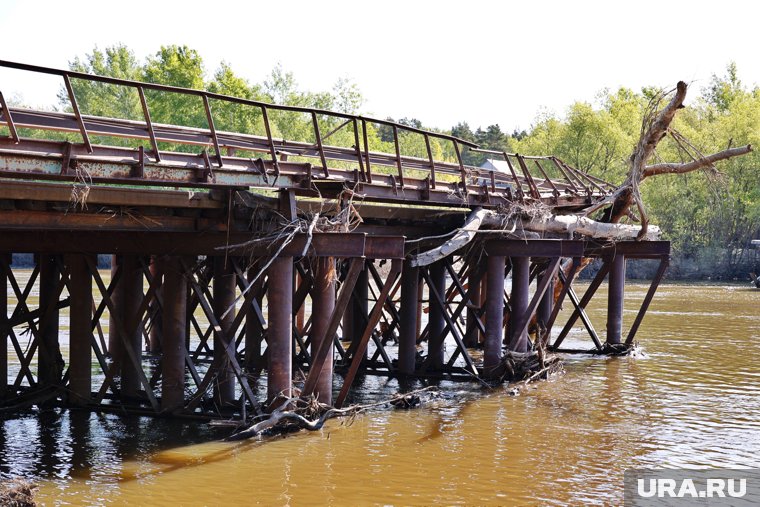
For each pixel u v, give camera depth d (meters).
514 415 15.92
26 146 10.28
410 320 19.53
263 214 13.49
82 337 14.73
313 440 13.55
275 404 13.73
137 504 10.38
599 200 22.92
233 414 14.46
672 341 27.42
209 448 12.88
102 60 62.00
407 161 17.55
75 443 12.91
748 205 69.25
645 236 23.83
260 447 13.01
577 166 67.38
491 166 80.12
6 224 11.52
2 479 10.73
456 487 11.45
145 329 22.59
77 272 14.60
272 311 13.52
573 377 20.30
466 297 19.48
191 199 13.00
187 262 13.88
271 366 13.66
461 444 13.67
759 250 71.56
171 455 12.48
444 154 118.00
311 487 11.23
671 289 55.88
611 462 12.90
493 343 19.16
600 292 50.81
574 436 14.43
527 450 13.45
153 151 11.38
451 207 19.11
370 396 17.55
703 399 17.80
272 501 10.66
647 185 69.00
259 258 13.71
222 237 13.45
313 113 13.60
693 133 69.06
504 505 10.81
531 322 26.02
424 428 14.68
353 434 14.06
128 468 11.79
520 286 20.05
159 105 59.16
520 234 18.92
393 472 12.03
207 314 13.67
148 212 12.98
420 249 18.70
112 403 15.25
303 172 13.56
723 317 35.66
